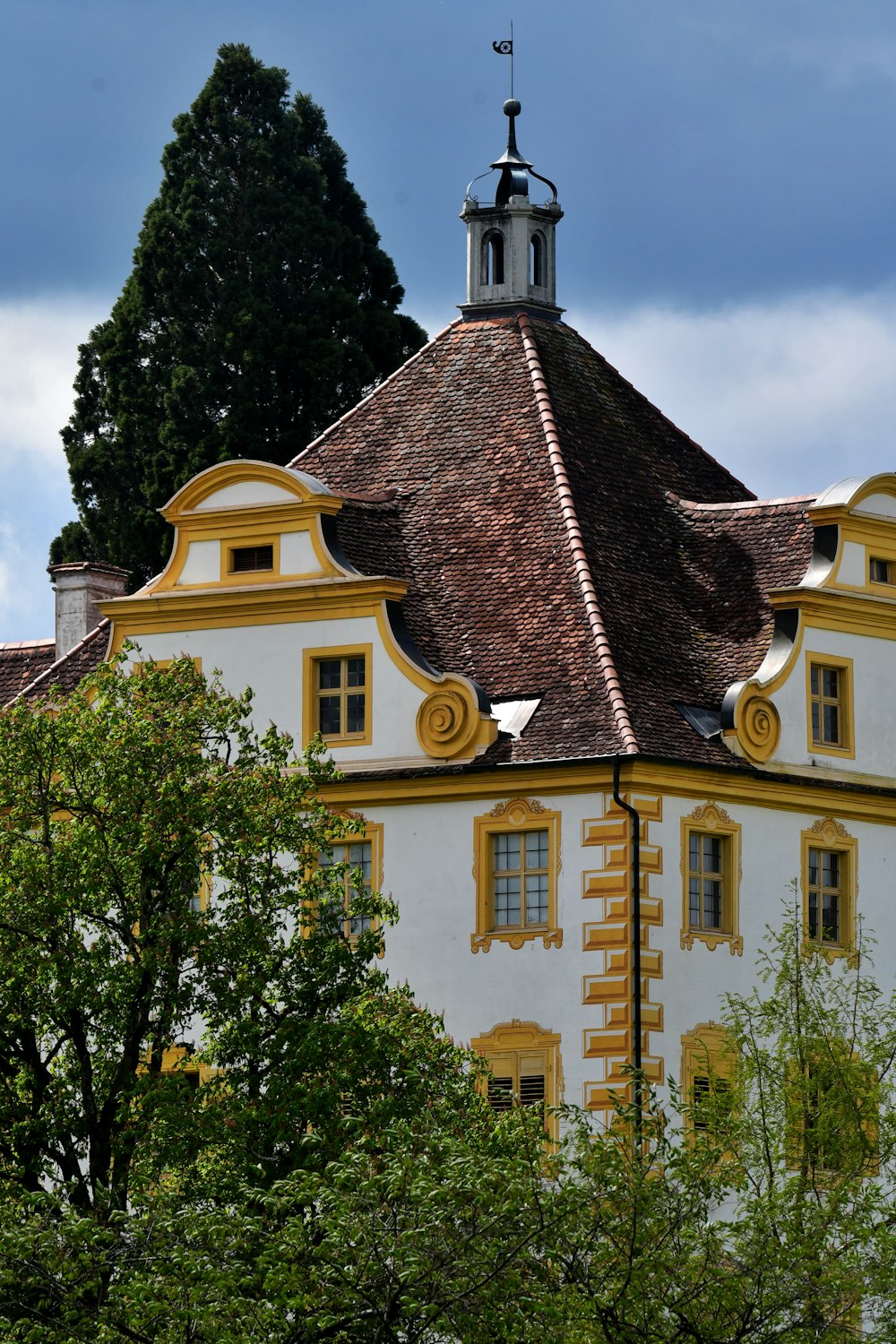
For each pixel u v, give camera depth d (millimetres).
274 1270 49281
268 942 61094
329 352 106938
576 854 72688
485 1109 59531
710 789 74188
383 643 75688
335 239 109688
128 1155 59281
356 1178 50719
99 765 61594
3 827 61781
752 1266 51531
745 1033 69125
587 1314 49719
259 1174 57969
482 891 73562
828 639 78500
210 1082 60594
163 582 79188
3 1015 60719
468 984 73438
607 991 71875
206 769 62094
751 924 74938
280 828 62562
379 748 75312
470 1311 49125
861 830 78375
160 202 109625
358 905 62844
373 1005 61219
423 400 83438
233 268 108750
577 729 73250
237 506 78250
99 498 109750
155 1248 50750
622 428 83750
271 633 77250
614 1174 51531
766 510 81625
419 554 79188
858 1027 75250
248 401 106375
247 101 110812
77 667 86812
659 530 81250
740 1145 59688
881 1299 54906
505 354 83375
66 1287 51656
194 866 61000
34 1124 59781
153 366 109000
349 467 82688
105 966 60469
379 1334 49156
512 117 86938
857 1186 53531
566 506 78375
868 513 80062
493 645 76188
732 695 75312
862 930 77812
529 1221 49906
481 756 73938
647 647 76562
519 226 84750
